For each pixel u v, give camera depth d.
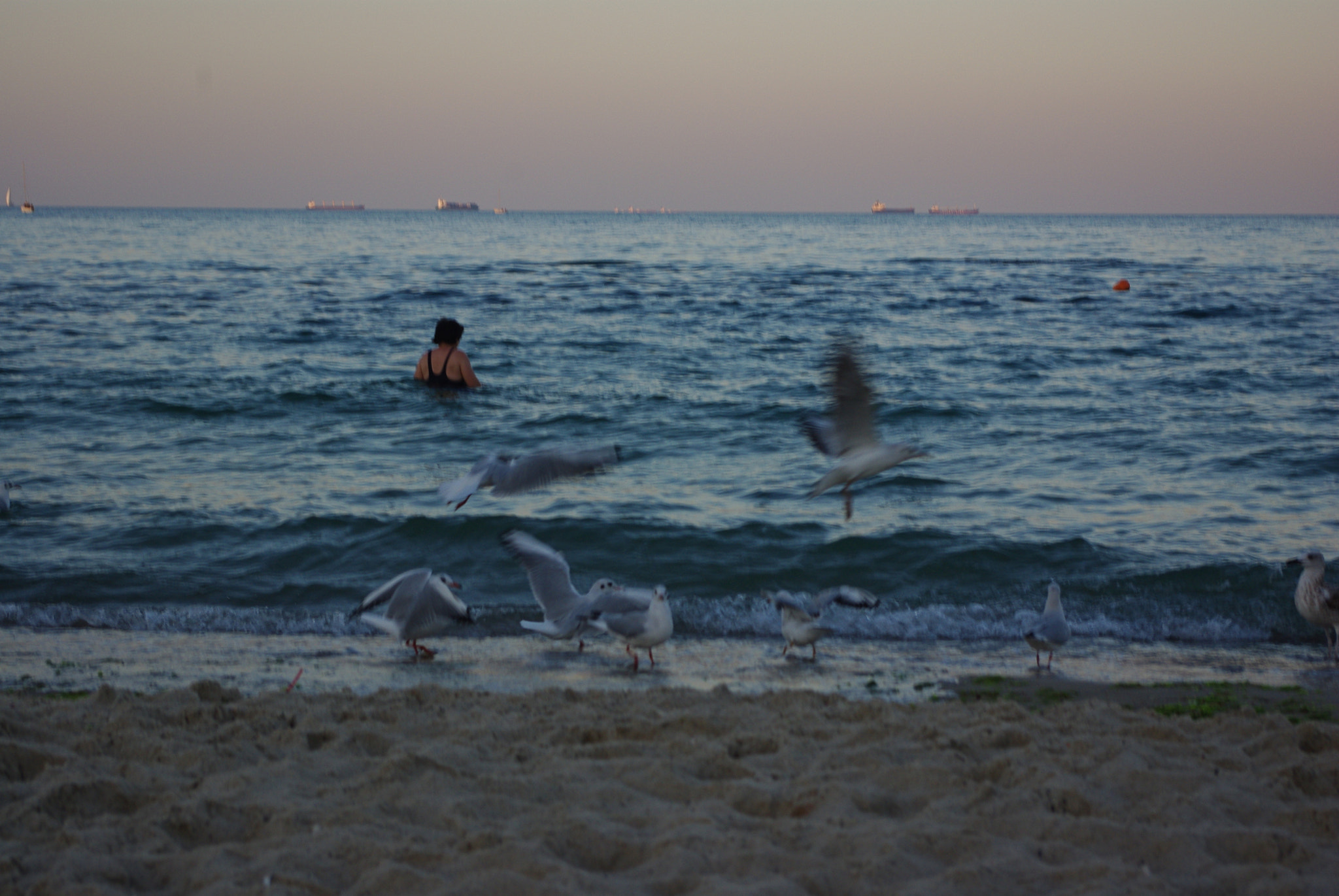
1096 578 10.60
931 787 5.10
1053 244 80.62
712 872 4.03
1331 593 8.85
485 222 180.62
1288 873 3.97
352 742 5.72
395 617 8.61
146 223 120.94
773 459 15.11
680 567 10.98
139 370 19.70
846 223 190.50
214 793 4.84
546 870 3.92
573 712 6.60
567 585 8.69
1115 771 5.22
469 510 12.45
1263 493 13.38
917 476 14.13
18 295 30.77
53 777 4.99
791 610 8.79
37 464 13.97
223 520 11.92
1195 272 47.44
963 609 10.10
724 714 6.63
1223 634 9.62
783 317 28.73
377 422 16.64
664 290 35.75
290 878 3.84
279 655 8.72
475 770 5.30
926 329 26.94
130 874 3.92
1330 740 5.97
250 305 29.38
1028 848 4.27
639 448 15.59
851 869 4.05
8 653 8.52
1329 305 32.75
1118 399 18.94
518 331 25.34
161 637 9.15
